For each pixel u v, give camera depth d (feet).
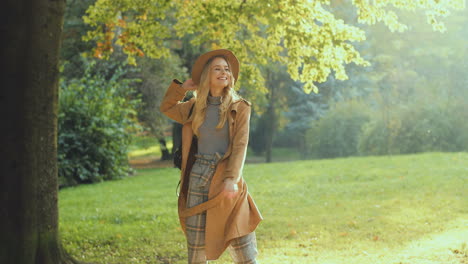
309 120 109.91
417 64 97.96
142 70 71.26
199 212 10.12
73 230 23.56
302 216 26.50
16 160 12.07
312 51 21.30
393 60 99.71
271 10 20.75
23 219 12.12
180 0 24.53
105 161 55.88
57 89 12.71
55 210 12.86
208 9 23.20
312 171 48.85
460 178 36.29
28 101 12.06
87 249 19.49
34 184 12.27
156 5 24.32
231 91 10.59
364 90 106.01
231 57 10.98
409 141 74.64
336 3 97.91
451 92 79.41
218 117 10.38
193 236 10.21
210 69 10.52
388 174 42.60
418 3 19.81
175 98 11.07
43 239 12.48
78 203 36.22
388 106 79.66
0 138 12.05
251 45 24.68
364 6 20.44
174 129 96.37
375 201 30.22
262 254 17.98
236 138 10.14
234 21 23.77
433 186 33.88
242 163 9.95
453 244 17.58
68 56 66.08
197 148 10.56
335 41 20.53
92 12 24.22
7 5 12.01
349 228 22.54
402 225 22.45
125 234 22.22
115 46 62.64
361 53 103.30
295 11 20.61
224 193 9.68
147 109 73.92
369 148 79.15
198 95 10.46
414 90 87.56
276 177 46.85
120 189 45.39
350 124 91.04
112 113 56.75
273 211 28.76
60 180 51.06
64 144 51.83
